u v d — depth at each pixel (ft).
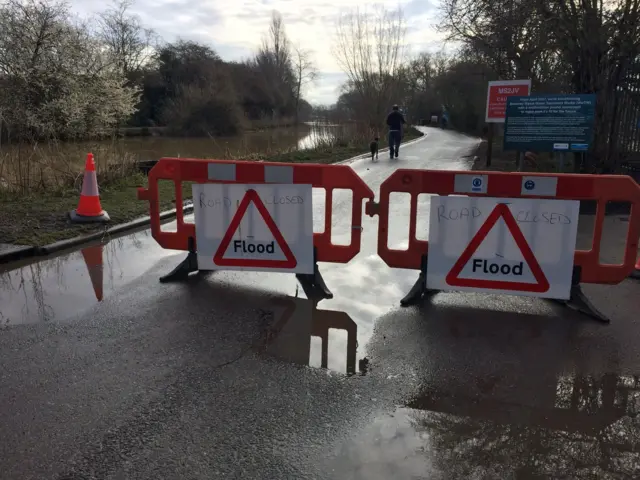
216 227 17.85
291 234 17.40
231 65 209.05
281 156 65.98
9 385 11.28
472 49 55.67
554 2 36.22
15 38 72.74
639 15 33.94
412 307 16.07
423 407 10.68
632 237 15.43
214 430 9.79
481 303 16.43
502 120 47.80
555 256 15.70
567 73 43.19
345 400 10.87
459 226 16.15
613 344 13.65
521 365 12.51
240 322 14.75
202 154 94.79
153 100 168.04
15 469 8.70
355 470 8.75
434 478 8.58
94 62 77.97
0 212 26.23
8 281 17.97
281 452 9.18
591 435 9.78
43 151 38.47
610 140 36.24
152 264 19.99
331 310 15.72
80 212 25.26
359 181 16.89
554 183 15.43
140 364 12.29
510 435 9.76
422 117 246.47
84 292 16.97
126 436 9.59
